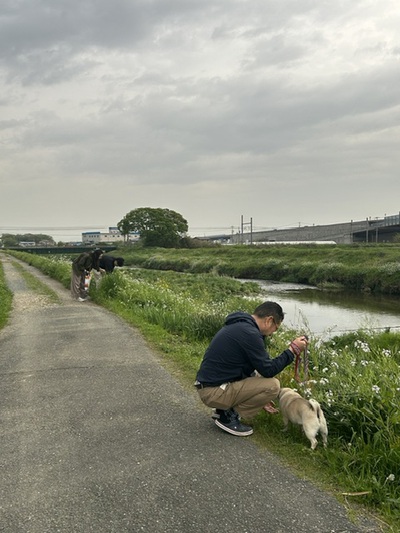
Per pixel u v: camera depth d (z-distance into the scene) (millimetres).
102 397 5539
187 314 10250
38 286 19172
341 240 93500
